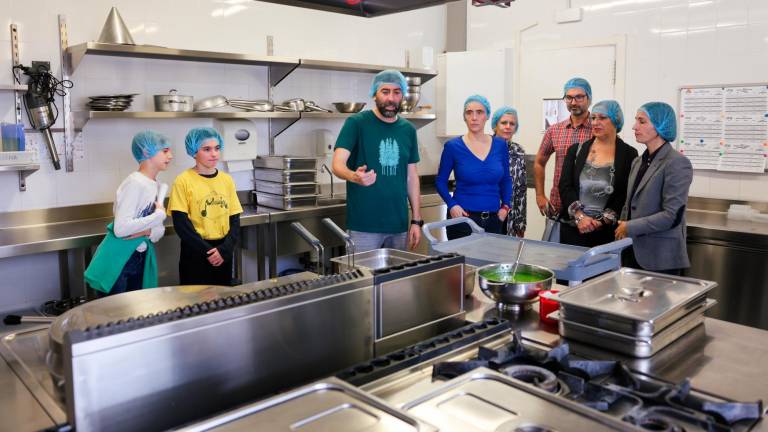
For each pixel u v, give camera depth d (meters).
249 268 4.46
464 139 3.84
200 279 3.29
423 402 1.11
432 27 5.62
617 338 1.53
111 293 3.04
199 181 3.28
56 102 3.56
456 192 3.86
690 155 4.35
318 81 4.77
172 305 1.60
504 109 4.07
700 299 1.73
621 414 1.13
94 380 1.02
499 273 2.05
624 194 3.38
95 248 3.43
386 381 1.27
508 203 3.90
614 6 4.64
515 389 1.16
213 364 1.19
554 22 5.00
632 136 4.66
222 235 3.37
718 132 4.20
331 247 4.58
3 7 3.34
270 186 4.22
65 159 3.62
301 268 4.70
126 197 2.99
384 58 5.25
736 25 4.04
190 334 1.14
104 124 3.75
